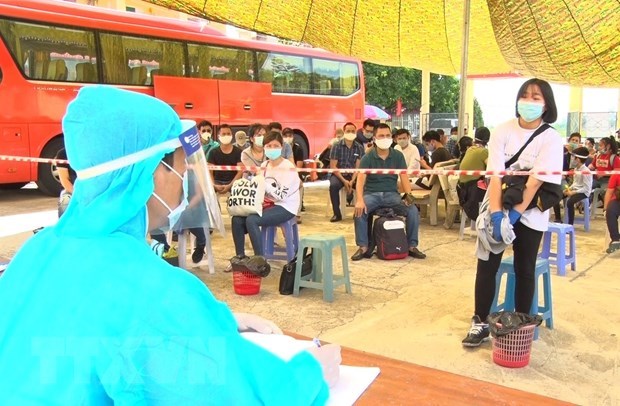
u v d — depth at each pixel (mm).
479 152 6691
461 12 8781
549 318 3938
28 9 9406
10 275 1016
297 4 7637
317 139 13969
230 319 988
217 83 11750
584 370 3303
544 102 3186
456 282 5129
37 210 9000
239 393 919
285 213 5441
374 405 1345
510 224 3244
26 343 922
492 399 1390
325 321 4160
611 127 20406
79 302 902
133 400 854
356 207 5992
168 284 913
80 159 982
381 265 5773
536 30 7516
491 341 3699
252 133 6773
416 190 8539
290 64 13320
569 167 9266
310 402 1084
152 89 10867
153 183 1033
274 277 5395
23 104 9438
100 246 956
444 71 11039
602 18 7109
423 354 3525
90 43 10078
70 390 875
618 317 4176
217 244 6785
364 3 8203
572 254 5566
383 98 28719
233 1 7066
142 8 18516
